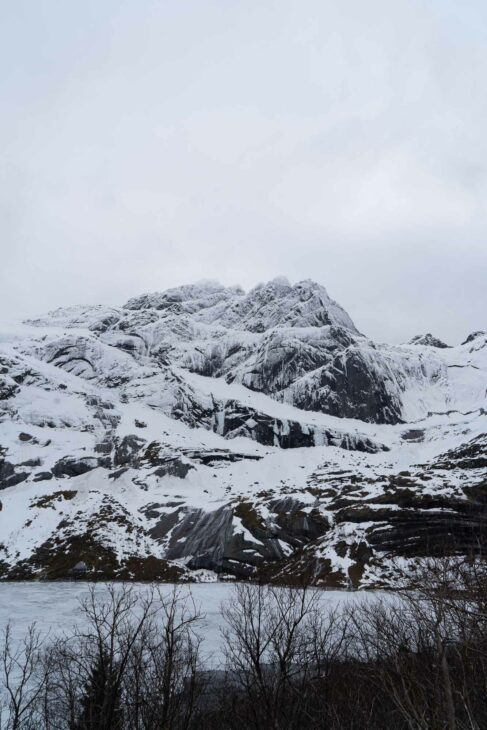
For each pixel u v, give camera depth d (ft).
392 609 83.76
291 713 65.10
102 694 63.77
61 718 67.72
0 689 74.18
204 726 66.23
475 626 51.70
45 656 79.77
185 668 76.74
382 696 61.31
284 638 81.20
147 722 63.10
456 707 47.47
